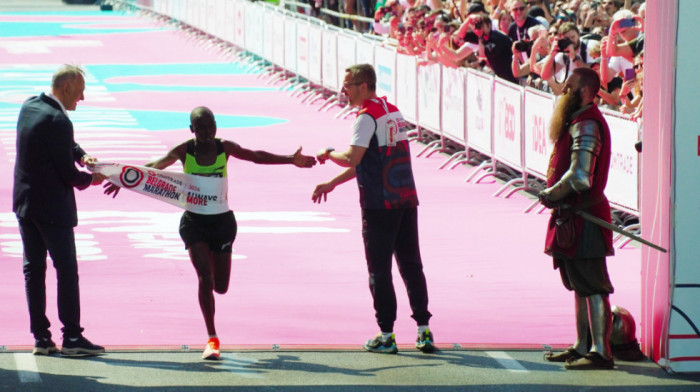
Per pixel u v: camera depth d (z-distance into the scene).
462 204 26.12
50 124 13.78
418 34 33.81
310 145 35.44
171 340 15.16
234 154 14.37
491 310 17.14
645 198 14.29
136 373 13.41
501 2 32.88
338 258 20.73
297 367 13.79
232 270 19.64
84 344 14.15
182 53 64.25
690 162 13.66
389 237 14.45
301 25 47.47
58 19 87.12
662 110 13.78
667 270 13.84
